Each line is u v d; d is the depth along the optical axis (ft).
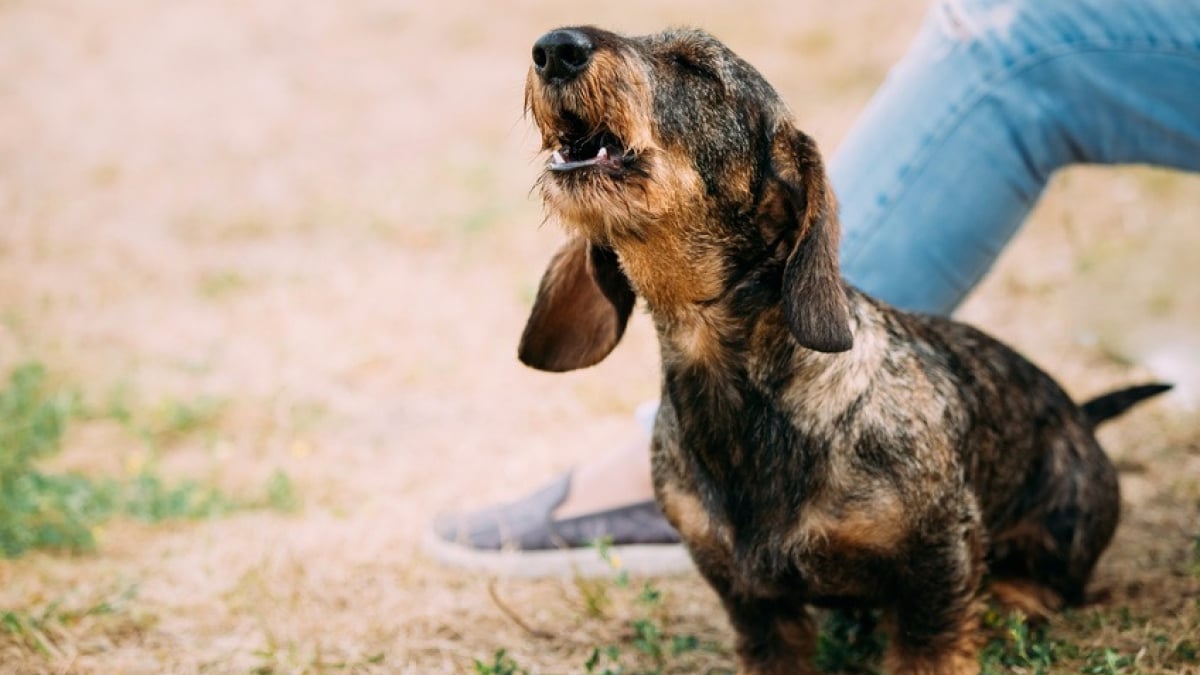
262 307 8.20
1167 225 8.39
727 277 4.40
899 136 4.95
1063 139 4.92
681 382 4.48
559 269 4.70
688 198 4.34
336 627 5.03
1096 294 7.48
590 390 6.88
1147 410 6.25
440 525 5.47
